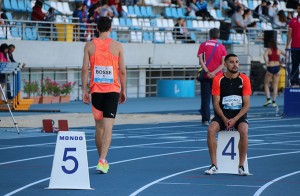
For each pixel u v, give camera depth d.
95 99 20.89
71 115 40.91
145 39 60.19
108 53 20.94
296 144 28.80
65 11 57.44
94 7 56.41
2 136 30.28
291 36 40.31
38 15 53.38
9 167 21.80
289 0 70.62
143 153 25.45
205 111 35.66
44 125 31.92
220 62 33.88
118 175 20.47
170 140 29.55
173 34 61.75
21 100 44.25
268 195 17.53
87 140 29.19
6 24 51.09
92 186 18.59
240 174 20.61
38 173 20.64
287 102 41.44
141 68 59.31
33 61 52.06
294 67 40.81
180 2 65.19
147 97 59.34
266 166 22.64
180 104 51.47
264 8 70.44
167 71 61.44
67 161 18.16
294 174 20.97
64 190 17.95
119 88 21.12
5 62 40.91
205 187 18.66
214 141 20.83
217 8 69.75
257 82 64.00
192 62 61.94
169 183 19.23
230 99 20.89
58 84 53.19
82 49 54.94
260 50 65.75
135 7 61.94
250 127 35.69
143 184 19.02
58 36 54.19
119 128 34.22
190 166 22.42
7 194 17.34
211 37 33.91
